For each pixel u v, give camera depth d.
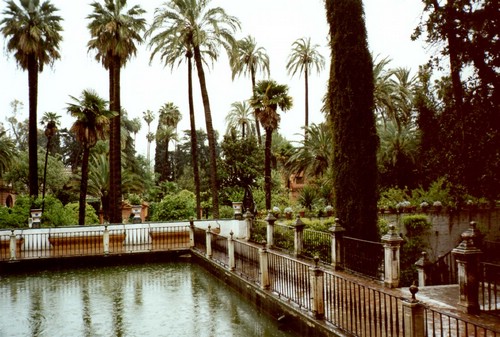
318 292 8.13
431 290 10.12
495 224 24.19
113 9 27.06
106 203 36.09
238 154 34.69
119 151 25.88
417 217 21.77
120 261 18.36
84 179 25.17
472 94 12.92
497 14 11.64
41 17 28.77
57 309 11.76
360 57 14.62
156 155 69.12
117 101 26.33
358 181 14.34
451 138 14.12
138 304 12.10
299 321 8.59
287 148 40.97
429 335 6.97
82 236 18.73
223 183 34.62
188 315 10.94
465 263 8.25
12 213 22.97
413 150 27.88
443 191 23.42
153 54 26.31
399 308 8.54
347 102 14.59
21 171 43.41
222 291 13.32
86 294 13.37
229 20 25.77
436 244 22.27
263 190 33.47
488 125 12.81
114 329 10.02
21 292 13.73
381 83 28.38
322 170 30.05
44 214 23.23
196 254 18.34
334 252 13.11
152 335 9.56
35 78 26.88
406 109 29.91
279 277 10.13
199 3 25.36
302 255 15.31
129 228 19.47
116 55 26.52
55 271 17.02
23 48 26.50
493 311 8.19
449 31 12.52
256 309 11.07
